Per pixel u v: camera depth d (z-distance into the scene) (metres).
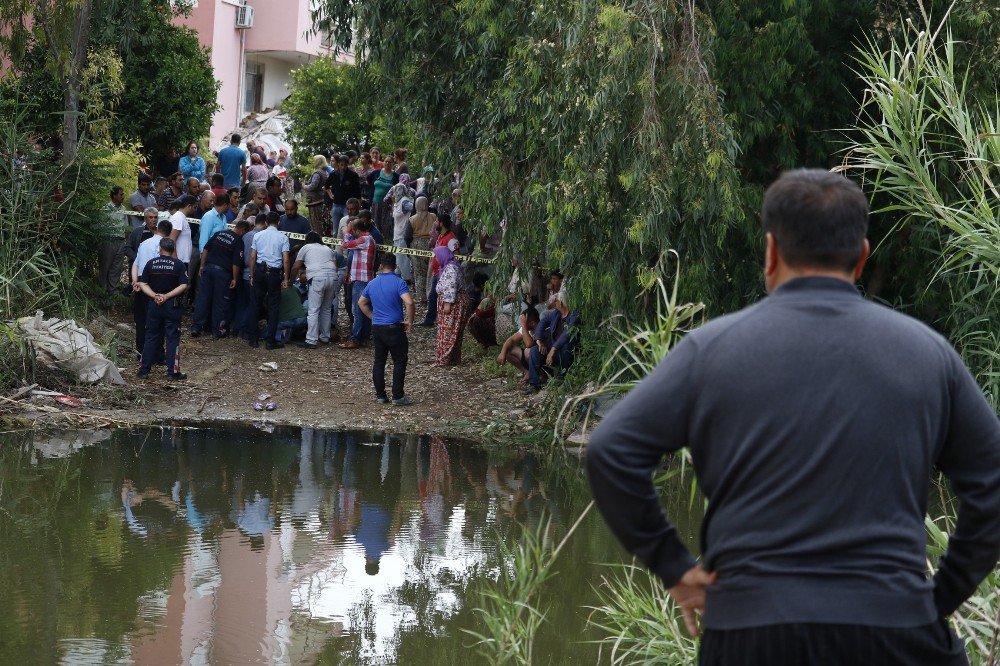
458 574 6.86
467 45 11.95
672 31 9.37
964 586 2.26
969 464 2.15
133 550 7.18
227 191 17.06
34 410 11.39
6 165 13.53
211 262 15.14
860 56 10.41
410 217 17.72
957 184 8.89
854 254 2.14
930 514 5.74
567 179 9.70
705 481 2.13
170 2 22.05
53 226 14.27
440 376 14.17
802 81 10.44
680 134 9.14
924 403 2.05
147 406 12.12
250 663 5.30
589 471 2.15
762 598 1.98
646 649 4.37
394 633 5.79
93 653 5.39
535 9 10.17
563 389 11.39
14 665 5.20
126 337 14.70
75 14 14.99
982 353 6.19
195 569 6.82
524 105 10.31
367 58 13.05
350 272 15.40
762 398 2.04
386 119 13.64
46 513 8.01
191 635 5.67
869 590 1.96
